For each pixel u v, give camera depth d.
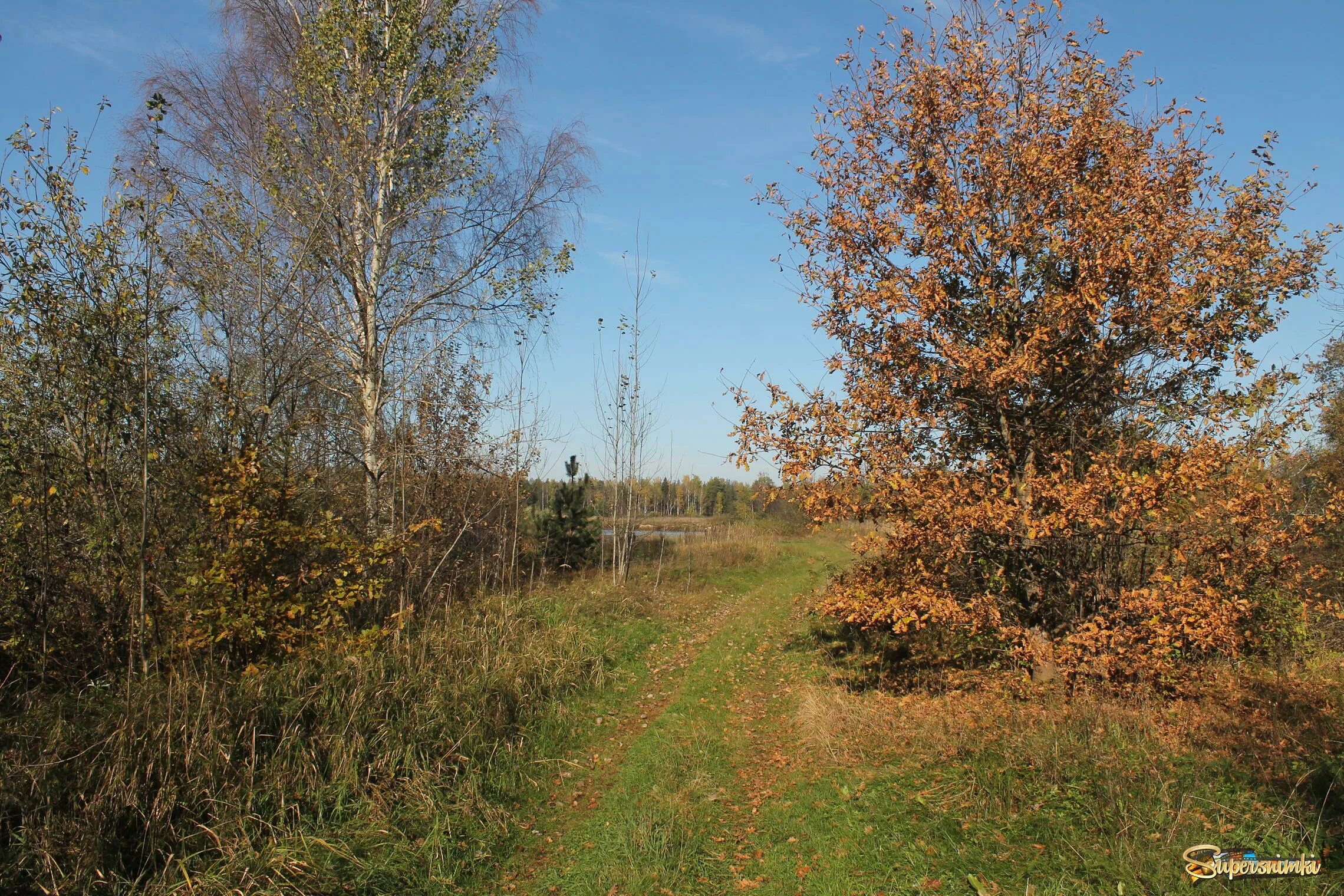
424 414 12.41
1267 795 4.60
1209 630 6.41
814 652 11.21
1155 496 6.25
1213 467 6.28
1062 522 6.50
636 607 14.60
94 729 5.06
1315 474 7.77
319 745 5.77
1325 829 4.09
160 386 6.99
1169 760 5.27
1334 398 9.32
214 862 4.48
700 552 24.06
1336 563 8.58
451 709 7.00
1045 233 7.21
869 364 7.90
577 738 7.66
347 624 8.67
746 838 5.34
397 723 6.44
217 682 6.12
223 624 6.80
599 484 25.05
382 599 10.02
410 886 4.73
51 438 6.50
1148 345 7.03
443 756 6.32
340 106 11.41
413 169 12.15
